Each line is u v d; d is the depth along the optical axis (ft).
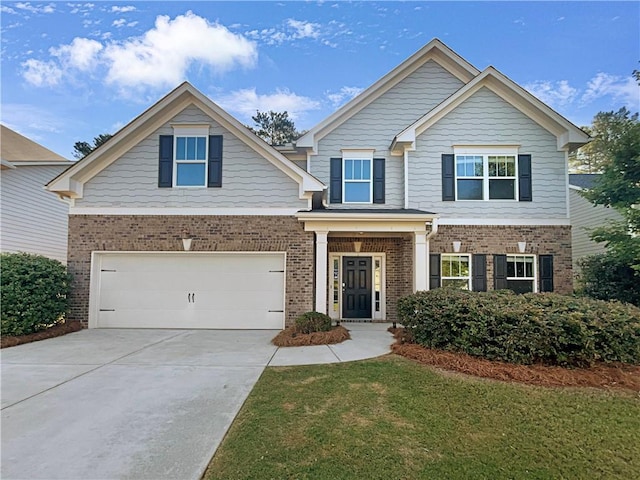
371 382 17.71
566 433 12.74
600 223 50.62
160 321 34.42
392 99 41.32
